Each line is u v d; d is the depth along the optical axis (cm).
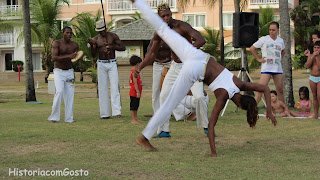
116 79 952
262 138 665
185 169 455
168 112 542
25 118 959
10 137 676
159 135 686
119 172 443
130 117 980
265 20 2916
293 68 3316
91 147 593
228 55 2955
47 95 1886
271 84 2261
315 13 3559
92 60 2158
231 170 449
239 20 1007
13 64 4056
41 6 3022
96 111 1134
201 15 3491
